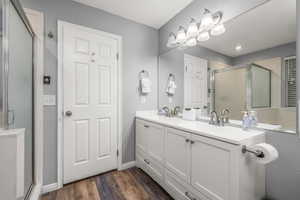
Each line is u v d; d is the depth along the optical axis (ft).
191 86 6.52
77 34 6.26
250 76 4.50
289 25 3.68
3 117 3.49
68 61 6.07
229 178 3.44
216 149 3.75
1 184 2.83
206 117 5.84
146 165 6.74
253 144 3.66
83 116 6.43
